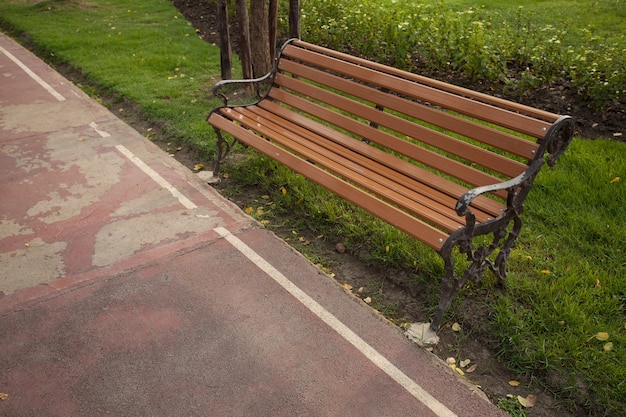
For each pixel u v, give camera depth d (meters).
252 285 3.70
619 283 3.55
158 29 9.68
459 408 2.84
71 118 6.42
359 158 4.21
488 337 3.31
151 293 3.63
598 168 4.86
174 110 6.47
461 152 3.63
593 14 9.55
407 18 7.50
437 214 3.39
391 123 4.10
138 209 4.57
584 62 6.37
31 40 9.62
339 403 2.87
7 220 4.43
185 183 4.98
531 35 7.96
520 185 3.25
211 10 10.62
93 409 2.83
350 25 7.74
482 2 10.60
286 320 3.40
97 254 4.01
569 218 4.25
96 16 10.81
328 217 4.43
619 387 2.87
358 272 3.93
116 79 7.51
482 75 6.88
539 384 3.01
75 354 3.17
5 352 3.18
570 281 3.59
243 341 3.25
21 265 3.89
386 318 3.46
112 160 5.41
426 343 3.23
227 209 4.58
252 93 6.80
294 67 5.01
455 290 3.29
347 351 3.18
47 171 5.20
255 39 6.63
